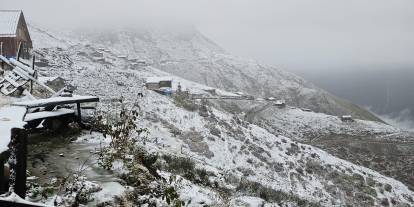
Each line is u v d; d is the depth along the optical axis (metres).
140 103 49.81
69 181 6.65
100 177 7.09
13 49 49.31
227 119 62.41
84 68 83.06
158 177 8.67
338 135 122.38
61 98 10.41
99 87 54.16
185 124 50.50
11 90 14.21
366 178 57.28
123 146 8.53
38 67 67.31
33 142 9.06
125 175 7.33
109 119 13.31
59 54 105.44
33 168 7.27
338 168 58.75
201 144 44.66
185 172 11.52
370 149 105.75
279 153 56.06
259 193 13.41
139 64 183.75
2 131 5.31
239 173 40.34
